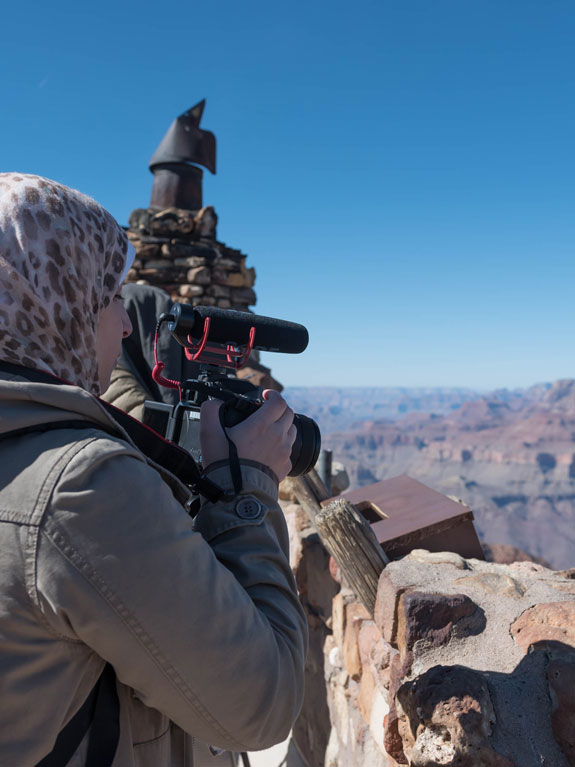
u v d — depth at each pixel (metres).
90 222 0.86
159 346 2.08
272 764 3.19
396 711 1.53
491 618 1.58
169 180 10.54
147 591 0.66
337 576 2.76
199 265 8.64
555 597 1.65
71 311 0.80
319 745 2.90
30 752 0.65
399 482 2.76
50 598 0.65
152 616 0.66
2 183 0.80
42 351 0.76
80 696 0.71
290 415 0.95
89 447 0.69
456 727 1.20
